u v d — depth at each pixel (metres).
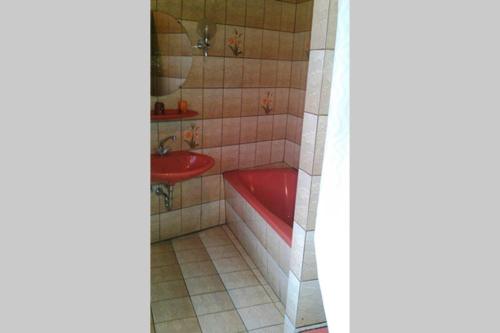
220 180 3.31
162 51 2.74
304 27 3.08
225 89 3.08
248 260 2.88
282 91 3.36
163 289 2.49
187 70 2.87
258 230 2.69
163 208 3.06
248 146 3.35
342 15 0.94
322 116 1.55
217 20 2.87
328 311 1.06
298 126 3.30
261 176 3.34
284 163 3.56
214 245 3.11
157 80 2.78
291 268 1.88
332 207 1.01
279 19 3.13
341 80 0.95
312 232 1.71
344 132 0.95
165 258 2.88
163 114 2.81
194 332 2.10
